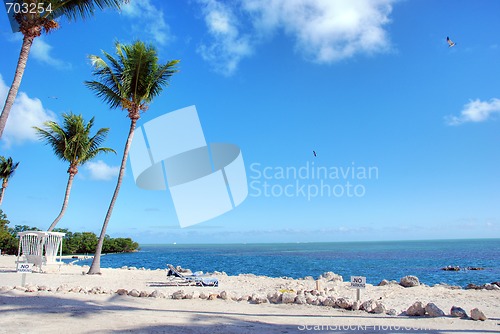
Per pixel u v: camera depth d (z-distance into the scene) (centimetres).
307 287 1274
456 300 977
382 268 3222
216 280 1331
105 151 2334
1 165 3095
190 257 6256
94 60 1595
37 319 630
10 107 866
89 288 1045
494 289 1224
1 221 5034
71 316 664
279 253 8075
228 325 622
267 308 806
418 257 5441
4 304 766
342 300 817
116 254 8081
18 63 893
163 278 1529
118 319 651
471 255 6047
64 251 6256
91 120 2277
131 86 1669
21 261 1792
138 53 1616
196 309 782
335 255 6500
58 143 2236
